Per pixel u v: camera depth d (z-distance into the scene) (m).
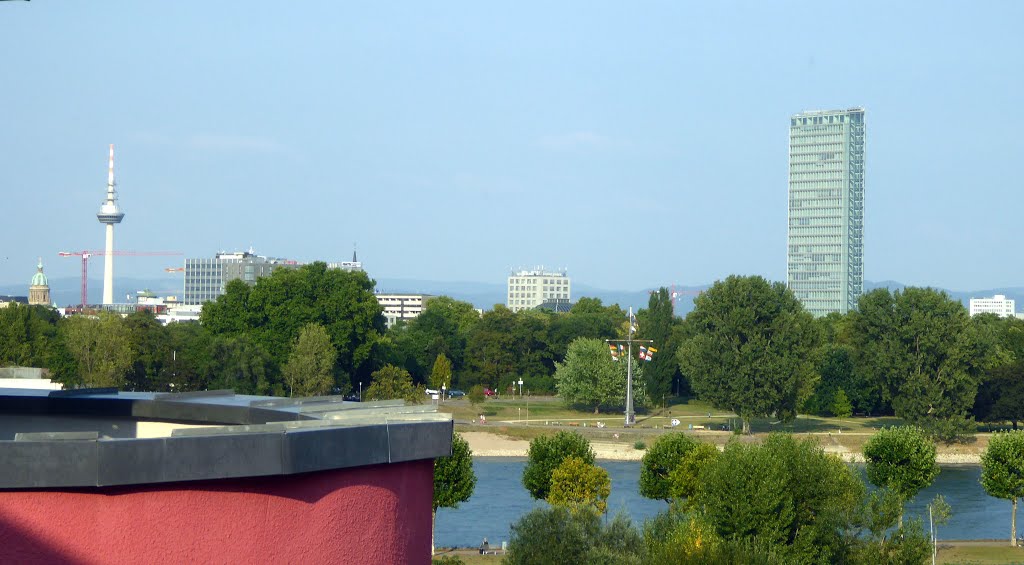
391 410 14.27
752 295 149.50
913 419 148.12
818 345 153.75
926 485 90.62
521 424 155.12
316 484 11.58
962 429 146.12
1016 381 155.50
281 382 160.50
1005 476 84.38
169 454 10.52
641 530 61.34
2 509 10.07
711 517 60.59
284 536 11.30
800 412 173.12
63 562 10.25
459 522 91.44
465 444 75.88
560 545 49.41
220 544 10.91
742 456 62.78
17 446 10.07
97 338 138.25
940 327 147.50
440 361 193.50
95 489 10.37
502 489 110.38
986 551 80.62
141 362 143.00
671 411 181.75
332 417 13.28
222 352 150.62
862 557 59.56
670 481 83.94
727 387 147.12
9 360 148.00
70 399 15.29
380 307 181.88
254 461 10.89
